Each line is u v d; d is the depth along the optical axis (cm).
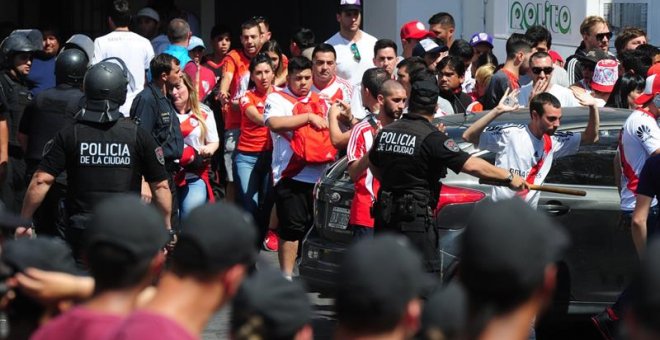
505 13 4306
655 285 791
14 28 4678
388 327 909
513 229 841
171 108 2803
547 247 843
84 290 1209
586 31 3816
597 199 2489
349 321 913
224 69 3638
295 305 982
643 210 2172
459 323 998
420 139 2189
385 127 2248
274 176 2964
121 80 2233
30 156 2788
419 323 991
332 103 2922
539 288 844
